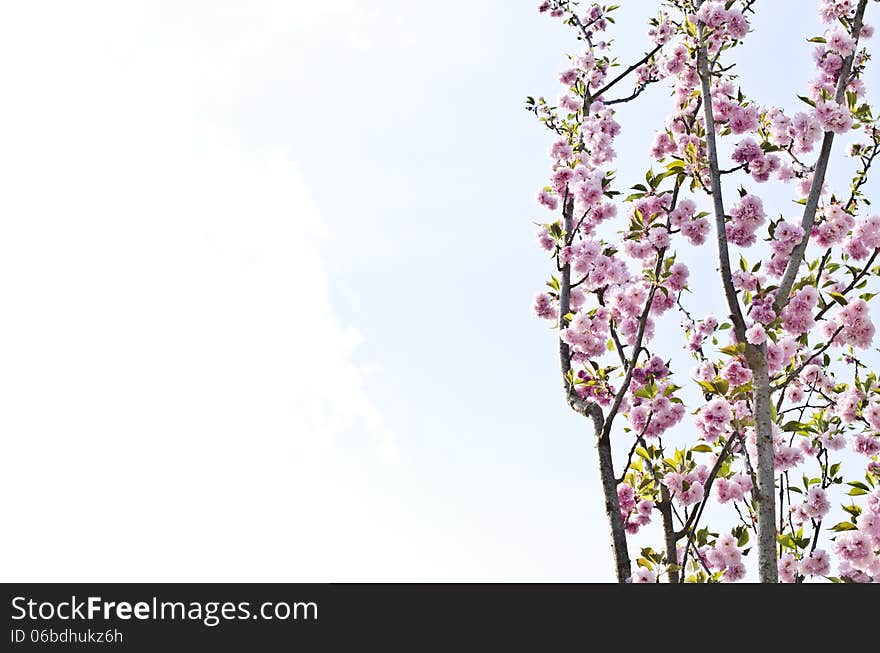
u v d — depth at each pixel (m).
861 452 4.99
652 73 5.99
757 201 4.73
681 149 4.94
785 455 4.90
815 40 4.50
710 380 4.97
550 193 5.97
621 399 4.55
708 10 4.49
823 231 4.77
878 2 4.42
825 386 5.23
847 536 4.45
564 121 6.09
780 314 4.40
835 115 4.22
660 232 4.71
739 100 4.93
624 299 5.22
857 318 4.63
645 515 5.07
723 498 4.80
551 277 5.68
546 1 6.30
